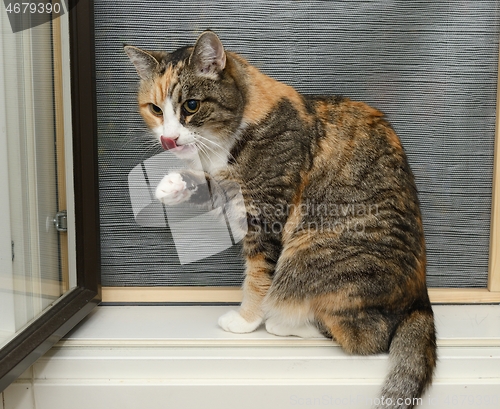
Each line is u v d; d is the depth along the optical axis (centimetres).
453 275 142
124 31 129
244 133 122
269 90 126
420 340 114
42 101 118
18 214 108
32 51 112
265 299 124
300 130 124
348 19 129
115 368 116
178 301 140
